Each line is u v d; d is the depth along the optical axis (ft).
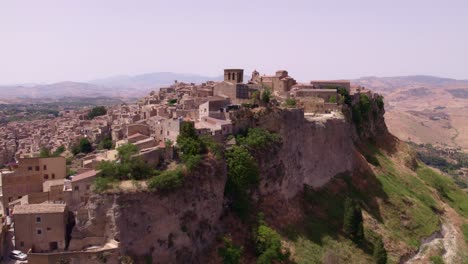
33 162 311.27
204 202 304.91
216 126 365.20
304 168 422.82
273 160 378.73
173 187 283.18
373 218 418.92
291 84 601.21
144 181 279.08
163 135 375.45
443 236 441.68
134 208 264.72
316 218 390.42
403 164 588.09
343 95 555.28
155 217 272.92
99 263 248.32
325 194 429.79
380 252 353.31
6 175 304.30
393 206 451.12
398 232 417.28
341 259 347.97
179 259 281.95
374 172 508.94
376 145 600.39
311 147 433.48
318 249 349.20
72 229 262.67
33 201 277.85
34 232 251.80
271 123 400.47
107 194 261.85
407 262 379.96
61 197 283.79
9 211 293.64
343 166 473.67
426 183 562.25
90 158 372.99
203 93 518.78
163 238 276.21
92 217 260.62
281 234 346.13
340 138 472.03
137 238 264.31
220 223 321.11
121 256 254.88
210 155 323.37
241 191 340.18
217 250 301.43
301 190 413.59
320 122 450.30
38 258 242.58
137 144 328.49
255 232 323.37
